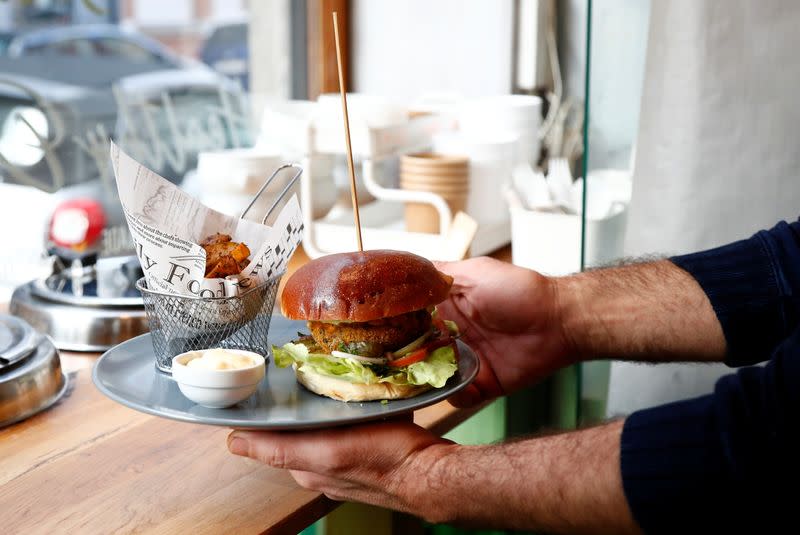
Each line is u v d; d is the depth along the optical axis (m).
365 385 0.68
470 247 1.19
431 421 0.80
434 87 1.62
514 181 1.21
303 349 0.72
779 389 0.53
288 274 1.19
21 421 0.78
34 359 0.81
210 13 1.45
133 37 1.34
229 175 1.15
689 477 0.54
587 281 0.88
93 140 1.21
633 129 1.00
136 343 0.79
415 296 0.71
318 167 1.26
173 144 1.33
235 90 1.44
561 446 0.60
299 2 1.52
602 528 0.58
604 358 0.89
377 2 1.58
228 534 0.60
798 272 0.82
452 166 1.19
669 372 1.03
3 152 1.11
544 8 1.59
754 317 0.82
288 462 0.64
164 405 0.66
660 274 0.87
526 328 0.88
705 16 0.96
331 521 0.86
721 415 0.54
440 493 0.62
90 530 0.60
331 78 1.56
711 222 1.01
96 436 0.75
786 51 0.95
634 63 0.97
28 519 0.62
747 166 0.99
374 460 0.64
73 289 1.00
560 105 1.63
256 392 0.70
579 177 1.48
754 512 0.53
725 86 0.97
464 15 1.58
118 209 1.24
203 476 0.69
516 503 0.60
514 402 1.18
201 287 0.74
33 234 1.15
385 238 1.20
